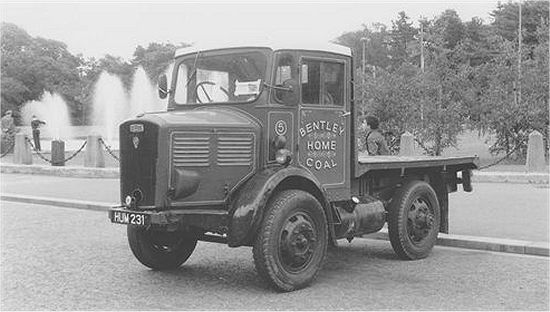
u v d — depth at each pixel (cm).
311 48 740
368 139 1126
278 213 658
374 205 809
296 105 725
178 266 790
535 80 2286
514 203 1264
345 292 671
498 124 2245
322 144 753
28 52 6250
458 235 939
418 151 2375
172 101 785
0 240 976
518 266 789
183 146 651
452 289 682
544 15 5919
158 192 639
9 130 2803
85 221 1170
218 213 663
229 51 741
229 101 730
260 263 655
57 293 670
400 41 6825
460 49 2958
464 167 959
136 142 651
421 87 2328
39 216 1235
